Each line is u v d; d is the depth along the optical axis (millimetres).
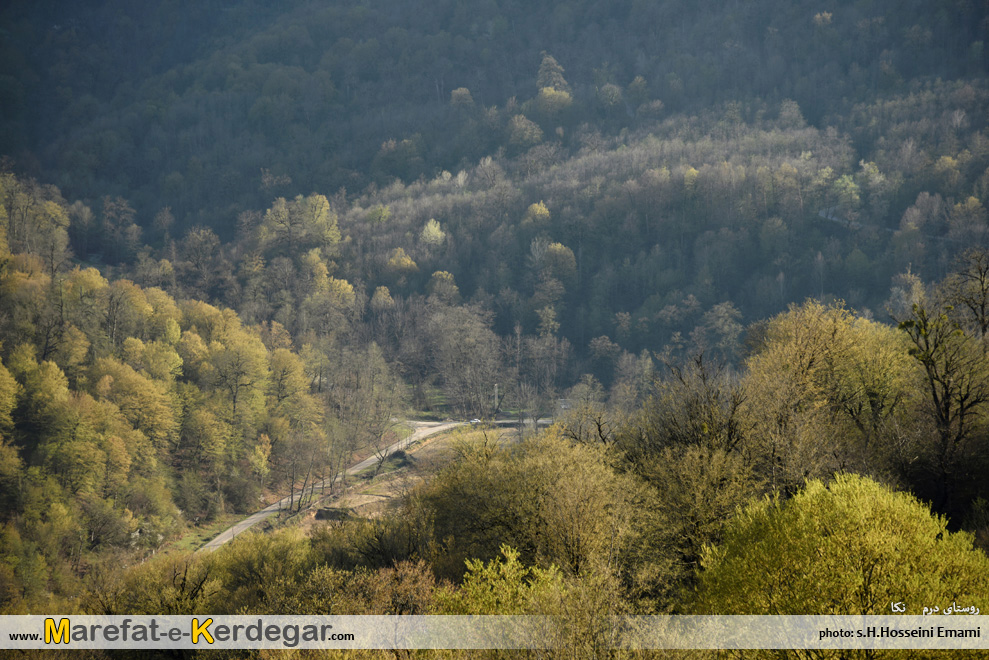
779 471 30406
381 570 33219
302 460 120562
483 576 23672
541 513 29750
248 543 59656
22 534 86562
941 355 32188
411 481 69812
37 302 133125
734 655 18094
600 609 19969
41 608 53906
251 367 132750
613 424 41594
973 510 28422
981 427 31266
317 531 61562
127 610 47500
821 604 17094
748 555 19953
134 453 104875
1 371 103812
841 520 18781
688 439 33719
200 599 45344
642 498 30078
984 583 17031
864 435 34344
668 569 26844
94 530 91375
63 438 100250
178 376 136500
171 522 101062
